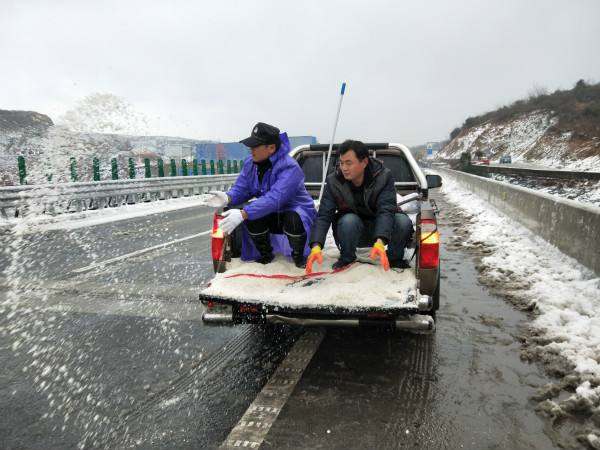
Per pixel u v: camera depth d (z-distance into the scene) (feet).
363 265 11.91
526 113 252.62
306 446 8.13
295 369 11.25
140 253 25.77
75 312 15.64
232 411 9.34
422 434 8.45
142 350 12.46
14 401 9.81
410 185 17.54
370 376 10.82
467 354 12.00
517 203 31.37
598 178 84.89
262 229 12.34
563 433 8.46
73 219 41.39
